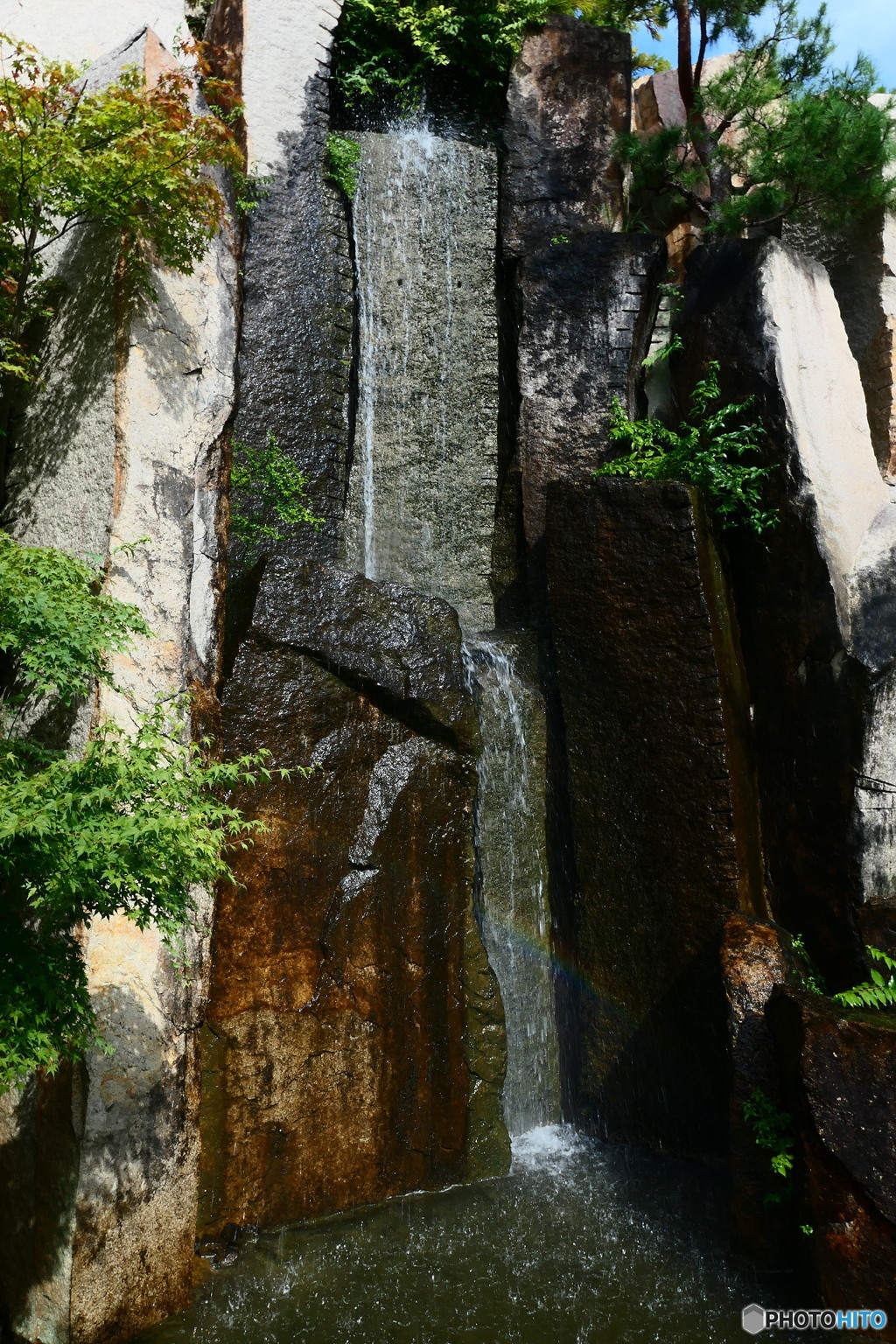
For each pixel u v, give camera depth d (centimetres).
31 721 598
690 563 729
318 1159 629
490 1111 697
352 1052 645
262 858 625
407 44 1035
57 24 807
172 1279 546
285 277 862
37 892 413
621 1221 643
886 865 758
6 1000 407
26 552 436
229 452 654
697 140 1010
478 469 1003
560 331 953
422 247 1005
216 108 766
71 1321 499
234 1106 602
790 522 788
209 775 450
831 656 763
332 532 852
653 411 991
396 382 991
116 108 559
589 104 1049
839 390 851
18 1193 551
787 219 1017
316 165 899
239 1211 601
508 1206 656
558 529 796
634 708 751
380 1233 618
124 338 586
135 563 573
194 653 605
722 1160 698
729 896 700
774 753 798
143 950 547
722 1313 554
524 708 820
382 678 682
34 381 661
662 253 966
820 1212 552
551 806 821
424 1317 543
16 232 666
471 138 1076
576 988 789
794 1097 587
